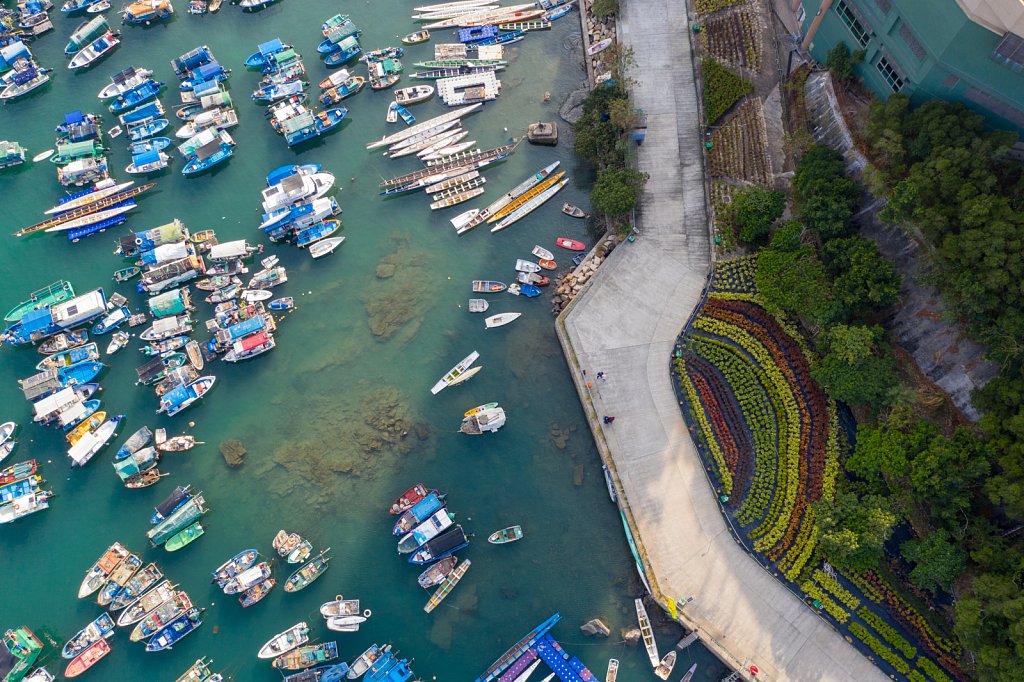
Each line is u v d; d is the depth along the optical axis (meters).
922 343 56.12
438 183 72.94
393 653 57.44
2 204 75.12
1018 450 47.88
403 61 79.38
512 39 79.38
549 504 60.91
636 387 61.94
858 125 60.88
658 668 55.28
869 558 53.44
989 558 49.50
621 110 67.19
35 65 81.00
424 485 61.91
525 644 56.91
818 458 58.12
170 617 58.59
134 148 75.81
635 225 66.94
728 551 57.00
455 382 64.94
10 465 64.69
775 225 63.81
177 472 63.72
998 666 46.47
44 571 61.19
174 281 69.62
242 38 81.69
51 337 68.50
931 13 51.22
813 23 65.44
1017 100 50.28
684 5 74.62
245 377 66.69
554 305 66.69
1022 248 47.62
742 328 62.47
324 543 60.75
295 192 70.44
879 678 53.00
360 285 69.56
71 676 57.78
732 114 68.75
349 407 64.94
